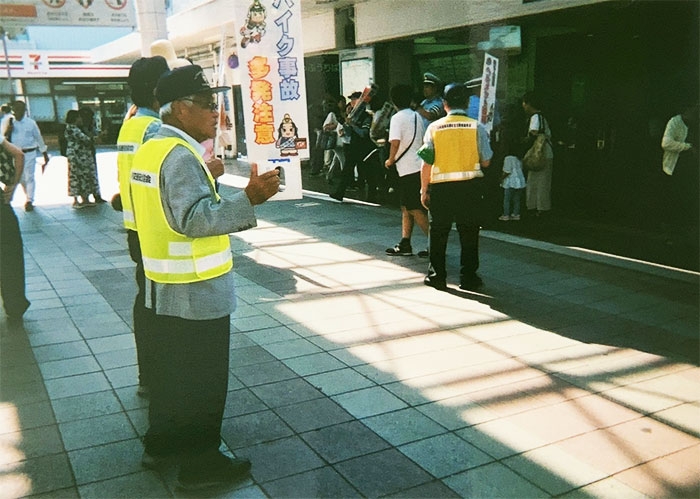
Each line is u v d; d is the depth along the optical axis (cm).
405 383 333
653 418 295
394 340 393
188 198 208
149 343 254
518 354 369
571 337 395
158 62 285
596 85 769
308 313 446
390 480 249
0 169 414
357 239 687
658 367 349
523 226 716
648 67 715
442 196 473
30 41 1712
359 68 919
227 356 241
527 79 757
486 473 252
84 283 536
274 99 246
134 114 294
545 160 729
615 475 251
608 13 695
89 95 1684
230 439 280
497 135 725
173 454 250
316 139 1019
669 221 682
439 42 802
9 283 423
